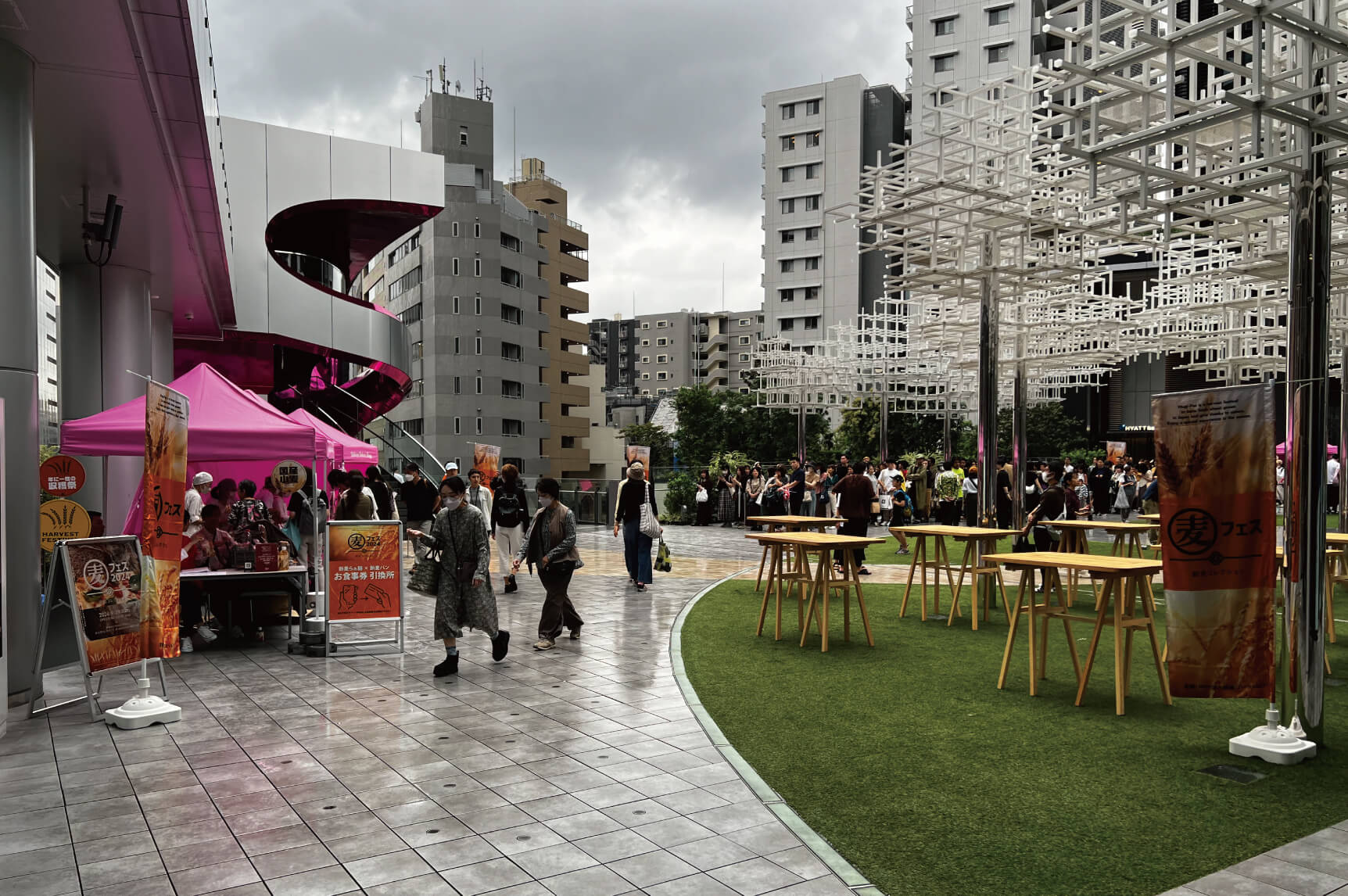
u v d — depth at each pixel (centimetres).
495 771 519
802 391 2864
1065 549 1203
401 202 2166
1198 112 495
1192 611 546
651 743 573
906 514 2417
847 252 6875
